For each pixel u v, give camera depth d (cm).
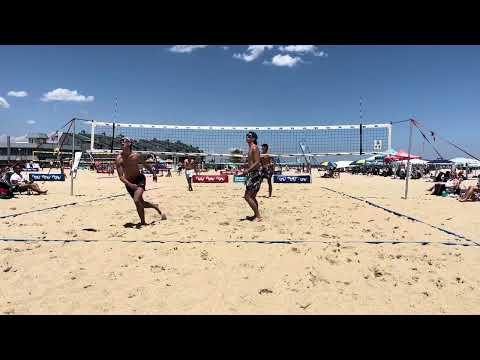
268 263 357
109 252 387
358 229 523
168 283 305
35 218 598
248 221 580
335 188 1430
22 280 308
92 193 1091
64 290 288
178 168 3053
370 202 877
